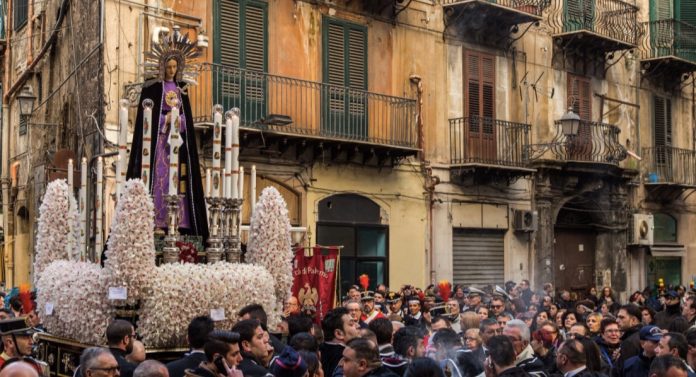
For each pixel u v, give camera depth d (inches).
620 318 479.2
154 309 350.3
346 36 828.0
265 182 754.8
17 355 308.5
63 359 378.3
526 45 998.4
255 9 761.6
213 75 725.9
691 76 1234.0
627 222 1106.7
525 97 991.6
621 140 1121.4
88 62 689.0
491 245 944.9
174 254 376.5
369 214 832.3
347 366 282.2
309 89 792.9
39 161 842.8
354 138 813.9
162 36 430.0
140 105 409.7
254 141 732.7
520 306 625.3
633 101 1148.5
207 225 419.8
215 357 270.5
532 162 969.5
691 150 1222.3
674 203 1200.2
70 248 429.7
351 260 812.0
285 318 418.6
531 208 981.2
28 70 873.5
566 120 967.6
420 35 888.9
